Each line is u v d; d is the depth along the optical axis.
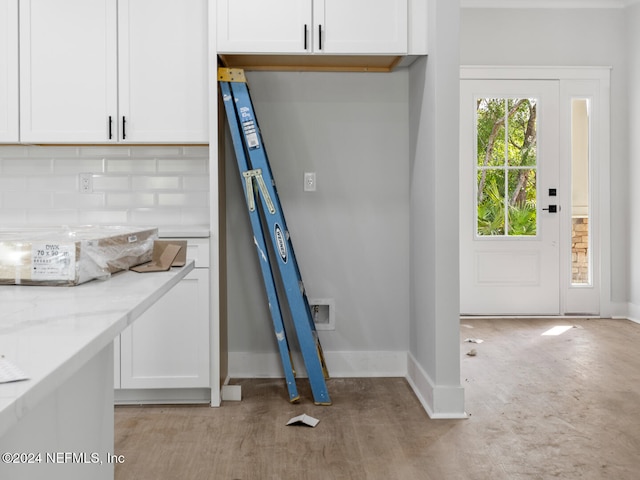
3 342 0.82
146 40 3.15
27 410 0.62
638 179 5.21
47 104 3.15
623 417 2.86
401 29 3.05
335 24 3.04
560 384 3.40
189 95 3.16
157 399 3.12
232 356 3.57
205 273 3.04
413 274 3.46
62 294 1.18
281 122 3.56
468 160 5.35
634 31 5.23
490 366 3.79
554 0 5.29
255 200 3.21
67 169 3.50
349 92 3.56
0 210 3.51
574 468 2.29
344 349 3.61
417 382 3.27
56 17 3.14
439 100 2.86
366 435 2.65
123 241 1.51
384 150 3.57
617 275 5.43
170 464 2.33
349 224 3.58
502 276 5.39
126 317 1.00
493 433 2.66
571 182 5.39
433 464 2.33
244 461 2.36
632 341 4.48
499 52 5.33
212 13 3.02
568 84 5.35
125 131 3.17
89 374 1.44
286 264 3.14
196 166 3.51
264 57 3.21
